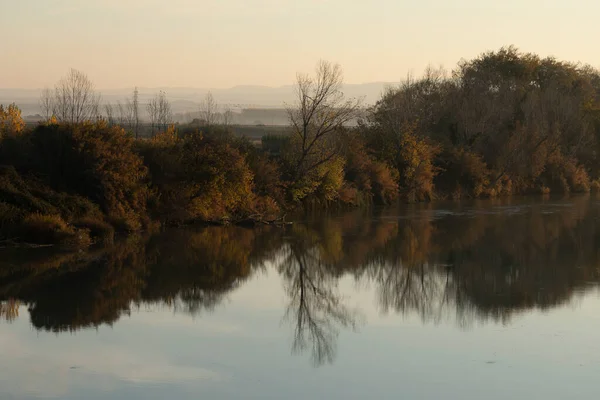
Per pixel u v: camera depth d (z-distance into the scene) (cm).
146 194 3872
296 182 4969
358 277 2805
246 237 3759
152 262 2944
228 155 4181
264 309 2244
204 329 1981
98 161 3550
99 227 3350
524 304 2308
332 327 2030
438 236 3916
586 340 1867
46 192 3344
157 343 1836
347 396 1479
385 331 1986
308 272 2884
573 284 2617
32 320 2031
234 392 1495
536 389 1519
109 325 1994
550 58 8994
